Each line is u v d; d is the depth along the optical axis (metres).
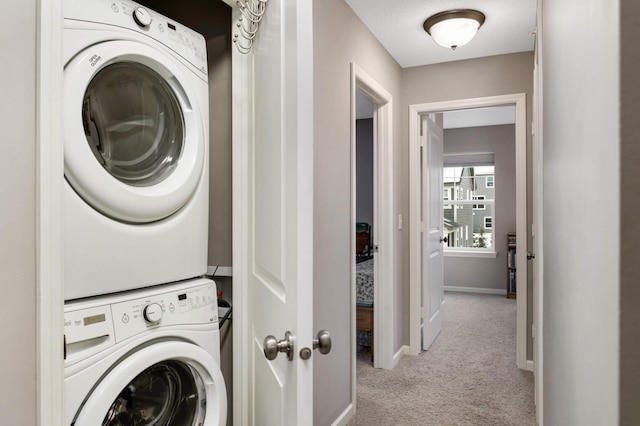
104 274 1.16
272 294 1.21
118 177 1.29
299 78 0.97
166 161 1.44
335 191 2.27
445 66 3.31
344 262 2.37
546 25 1.20
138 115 1.36
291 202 1.00
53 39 0.77
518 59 3.11
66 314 1.04
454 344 3.68
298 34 0.97
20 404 0.72
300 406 0.96
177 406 1.38
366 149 5.64
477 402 2.54
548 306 1.05
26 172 0.74
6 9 0.71
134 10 1.29
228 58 1.70
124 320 1.17
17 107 0.72
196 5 1.75
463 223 6.32
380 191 3.13
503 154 5.88
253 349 1.56
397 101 3.32
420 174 3.52
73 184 1.10
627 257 0.28
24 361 0.73
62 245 0.79
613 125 0.30
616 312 0.29
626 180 0.28
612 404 0.30
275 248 1.17
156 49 1.34
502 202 5.89
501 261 5.89
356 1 2.37
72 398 1.02
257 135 1.46
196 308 1.40
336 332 2.26
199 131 1.48
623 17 0.28
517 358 3.10
